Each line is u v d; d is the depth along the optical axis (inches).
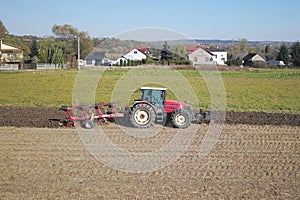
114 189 263.4
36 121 501.4
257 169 317.7
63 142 395.9
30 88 909.8
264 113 612.4
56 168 307.6
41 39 2726.4
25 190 258.5
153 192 259.6
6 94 816.3
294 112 649.0
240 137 436.5
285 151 378.6
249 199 251.6
